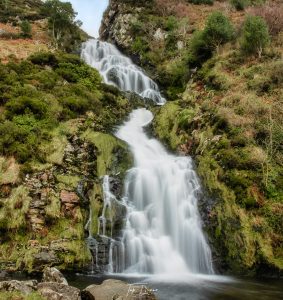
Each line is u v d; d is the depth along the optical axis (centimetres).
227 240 1683
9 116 2002
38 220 1571
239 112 2095
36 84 2427
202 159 1994
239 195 1711
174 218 1808
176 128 2348
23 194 1619
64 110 2183
